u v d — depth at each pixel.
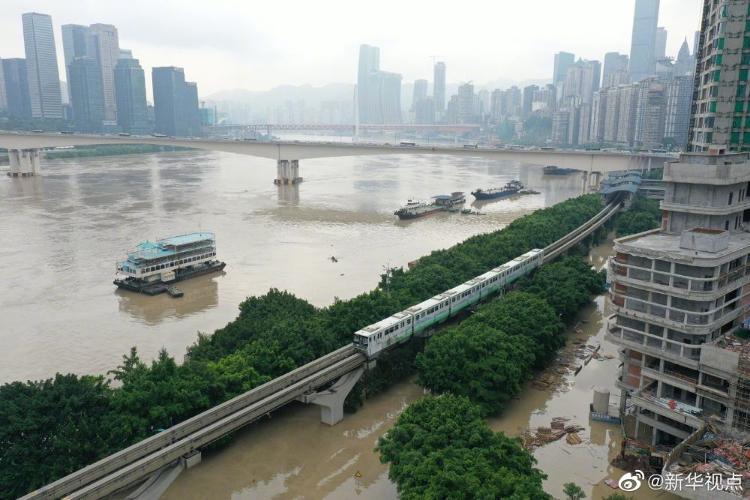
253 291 138.62
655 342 77.25
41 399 66.69
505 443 62.94
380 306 100.06
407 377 96.50
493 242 151.12
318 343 88.62
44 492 55.00
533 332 96.38
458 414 68.12
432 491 54.69
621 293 79.50
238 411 72.19
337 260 165.38
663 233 86.31
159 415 68.31
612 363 102.56
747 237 82.56
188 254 148.75
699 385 72.56
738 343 73.69
